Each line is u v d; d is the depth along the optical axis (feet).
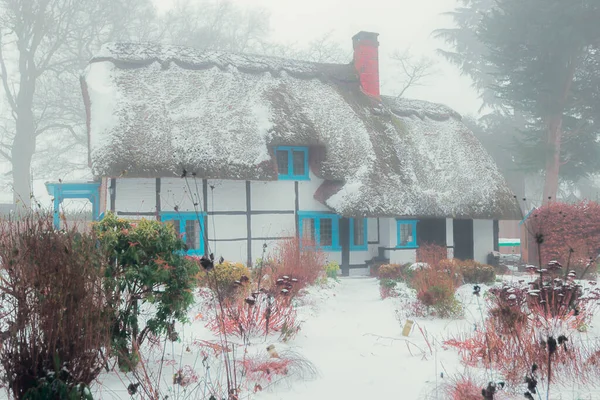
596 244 65.36
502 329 24.11
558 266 30.50
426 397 18.03
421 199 70.18
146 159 57.62
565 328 26.78
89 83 64.80
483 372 20.86
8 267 16.89
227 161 61.26
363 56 82.43
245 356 21.45
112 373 20.22
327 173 67.51
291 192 68.18
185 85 67.26
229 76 70.59
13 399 16.51
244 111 66.85
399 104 84.79
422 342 27.55
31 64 123.44
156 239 21.68
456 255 77.10
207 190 63.21
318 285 49.57
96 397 17.40
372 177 68.54
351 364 23.21
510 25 100.42
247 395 18.16
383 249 72.79
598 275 58.70
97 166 56.54
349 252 71.82
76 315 16.84
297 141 65.67
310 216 68.64
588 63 104.78
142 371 20.20
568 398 17.52
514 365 20.39
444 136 81.61
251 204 65.51
